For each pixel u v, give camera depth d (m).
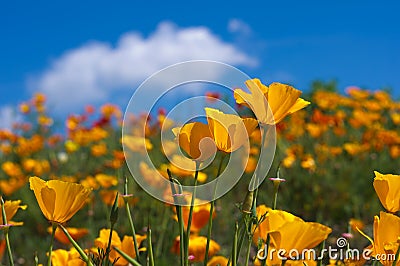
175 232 1.74
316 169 2.74
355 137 3.48
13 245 2.16
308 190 2.59
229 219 2.19
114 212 0.73
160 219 1.89
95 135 3.05
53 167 3.23
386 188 0.72
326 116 2.98
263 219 0.70
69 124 3.47
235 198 2.53
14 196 2.61
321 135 3.21
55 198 0.68
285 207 2.54
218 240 2.01
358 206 2.46
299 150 2.80
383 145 2.98
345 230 2.23
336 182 2.58
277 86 0.68
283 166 2.75
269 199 2.58
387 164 2.83
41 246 2.12
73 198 0.68
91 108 3.59
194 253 1.03
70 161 3.34
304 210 2.49
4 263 2.02
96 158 3.32
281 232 0.64
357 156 2.99
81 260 0.79
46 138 3.98
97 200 2.33
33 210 2.33
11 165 2.87
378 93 3.67
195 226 1.04
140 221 1.95
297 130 3.31
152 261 0.74
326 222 2.29
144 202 1.99
